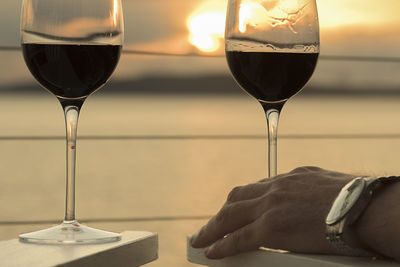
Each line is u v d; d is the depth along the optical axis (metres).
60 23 0.86
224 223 0.81
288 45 0.91
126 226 2.33
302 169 0.83
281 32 0.91
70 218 0.91
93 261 0.76
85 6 0.87
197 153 3.48
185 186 2.81
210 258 0.82
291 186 0.79
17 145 3.47
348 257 0.73
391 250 0.70
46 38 0.86
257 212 0.79
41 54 0.86
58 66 0.87
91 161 3.25
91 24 0.87
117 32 0.90
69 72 0.87
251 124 5.19
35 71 0.88
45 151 3.37
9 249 0.78
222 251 0.80
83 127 5.34
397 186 0.74
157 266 1.92
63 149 3.41
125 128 5.28
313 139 3.60
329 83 5.27
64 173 3.03
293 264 0.74
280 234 0.76
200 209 2.50
